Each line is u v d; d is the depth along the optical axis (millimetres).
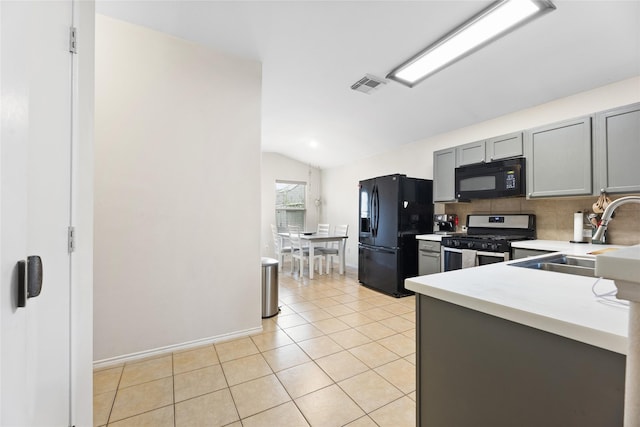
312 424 1425
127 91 2033
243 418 1470
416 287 1044
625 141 2119
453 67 2566
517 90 2734
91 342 1173
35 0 700
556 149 2514
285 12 1968
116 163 2000
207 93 2318
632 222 2281
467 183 3230
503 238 2764
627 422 483
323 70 2730
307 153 5918
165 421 1447
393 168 4719
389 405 1564
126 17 1987
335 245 6164
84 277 1126
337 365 1970
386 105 3447
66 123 975
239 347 2240
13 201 528
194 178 2262
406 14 1979
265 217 6234
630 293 480
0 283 481
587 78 2396
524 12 1862
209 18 2014
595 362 620
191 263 2248
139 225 2070
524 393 748
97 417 1471
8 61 511
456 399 924
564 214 2740
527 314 717
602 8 1789
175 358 2068
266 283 2869
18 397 564
